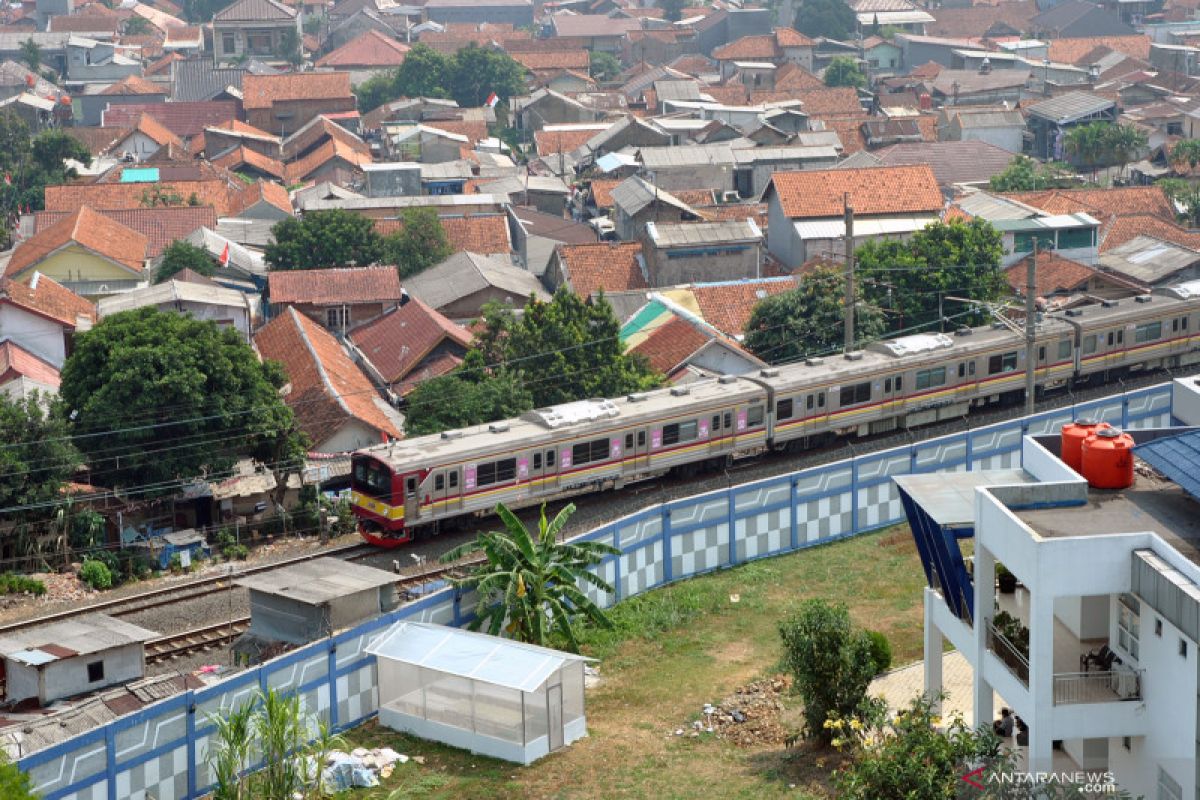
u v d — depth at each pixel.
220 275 82.62
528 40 172.62
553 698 32.97
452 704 33.44
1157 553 25.72
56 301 67.00
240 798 29.81
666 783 31.28
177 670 38.12
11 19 198.50
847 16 178.00
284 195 104.19
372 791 31.31
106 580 45.94
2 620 42.69
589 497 52.50
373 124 138.38
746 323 70.50
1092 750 28.70
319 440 57.84
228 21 169.50
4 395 51.38
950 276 67.69
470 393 55.97
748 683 36.12
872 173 87.25
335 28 188.00
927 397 58.47
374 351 70.25
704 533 43.53
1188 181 105.31
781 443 55.81
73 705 32.62
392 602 38.06
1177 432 30.91
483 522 49.81
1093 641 28.78
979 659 28.95
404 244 84.75
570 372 58.25
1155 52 157.00
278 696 30.72
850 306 58.75
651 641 39.12
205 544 49.44
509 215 96.81
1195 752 24.73
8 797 24.58
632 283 80.50
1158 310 64.50
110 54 169.12
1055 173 107.19
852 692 31.73
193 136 136.38
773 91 138.38
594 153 115.12
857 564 44.19
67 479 49.59
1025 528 26.53
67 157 113.44
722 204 98.19
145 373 50.78
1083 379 63.97
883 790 27.00
